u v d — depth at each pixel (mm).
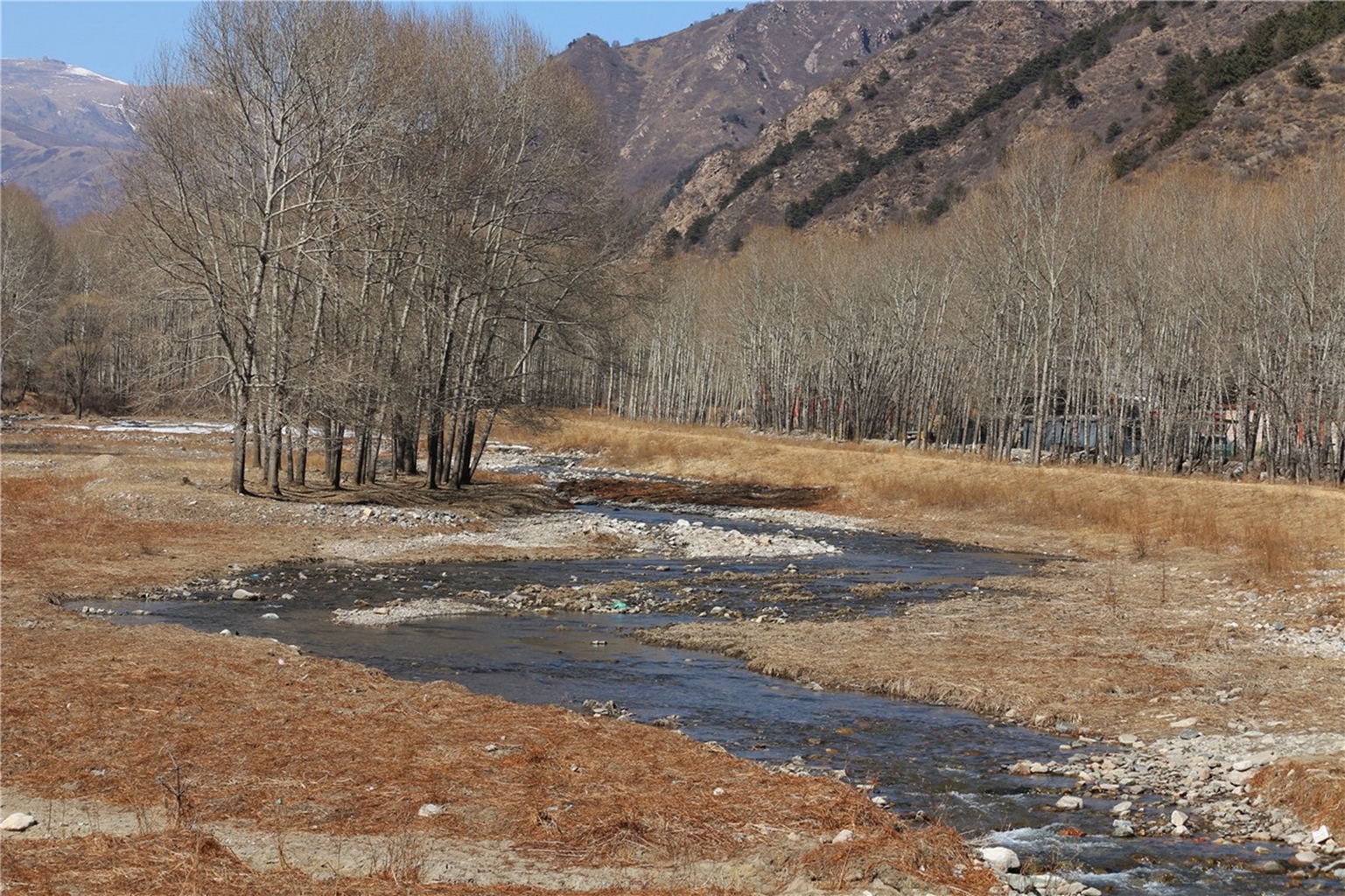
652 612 26906
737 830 11086
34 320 100625
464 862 10031
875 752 15648
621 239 51906
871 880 9969
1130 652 22000
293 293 41719
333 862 9891
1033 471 55969
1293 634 23844
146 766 12453
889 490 56781
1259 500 44594
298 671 17688
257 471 49469
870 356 95562
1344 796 12500
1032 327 70125
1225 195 70750
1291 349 58188
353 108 41719
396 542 36844
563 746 13906
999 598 29594
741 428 106562
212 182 41844
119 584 27500
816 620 25797
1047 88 193250
